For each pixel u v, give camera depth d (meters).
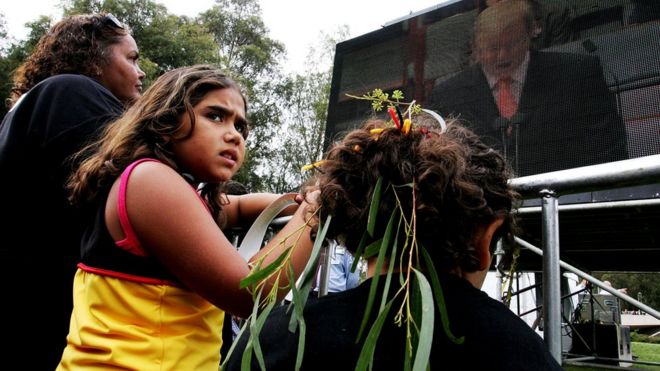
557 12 4.13
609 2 3.86
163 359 0.76
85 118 1.10
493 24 4.51
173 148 0.90
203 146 0.89
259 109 19.56
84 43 1.35
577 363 5.14
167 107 0.88
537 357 0.60
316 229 0.80
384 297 0.57
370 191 0.67
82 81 1.17
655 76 3.51
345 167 0.70
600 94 3.74
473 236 0.68
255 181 18.44
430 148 0.67
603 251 4.87
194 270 0.77
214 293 0.77
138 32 15.36
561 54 4.04
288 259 0.67
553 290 0.86
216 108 0.91
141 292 0.78
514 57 4.29
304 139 19.23
